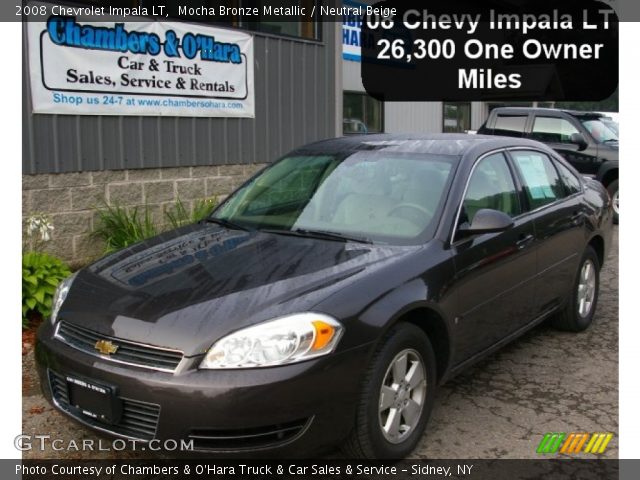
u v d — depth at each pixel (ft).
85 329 11.16
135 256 13.44
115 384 10.32
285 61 30.53
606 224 20.03
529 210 16.24
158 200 25.44
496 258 14.23
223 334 10.20
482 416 13.82
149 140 24.76
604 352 17.63
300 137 31.78
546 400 14.61
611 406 14.34
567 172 19.07
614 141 38.68
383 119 48.39
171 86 25.23
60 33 21.39
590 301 19.51
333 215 14.15
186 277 11.92
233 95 27.94
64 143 21.98
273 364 10.03
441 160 14.74
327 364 10.30
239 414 9.82
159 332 10.41
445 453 12.28
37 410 13.71
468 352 13.69
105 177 23.40
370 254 12.48
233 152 28.35
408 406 11.89
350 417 10.69
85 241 22.91
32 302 18.06
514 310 15.29
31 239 21.43
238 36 27.89
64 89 21.71
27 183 21.18
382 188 14.39
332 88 33.45
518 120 40.65
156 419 10.08
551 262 16.75
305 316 10.42
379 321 11.00
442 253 12.89
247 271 11.91
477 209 14.30
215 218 15.58
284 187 15.55
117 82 23.27
